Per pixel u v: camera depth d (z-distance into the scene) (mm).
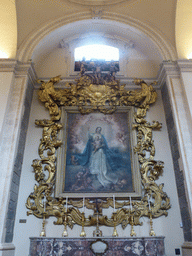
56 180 6992
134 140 7613
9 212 6031
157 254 5652
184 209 6352
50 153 7320
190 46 8000
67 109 8086
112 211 6730
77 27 9008
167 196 6898
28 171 7164
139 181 7016
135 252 5676
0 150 6281
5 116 6641
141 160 7289
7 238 5875
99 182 7113
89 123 8023
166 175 7195
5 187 5863
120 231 6500
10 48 7938
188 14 8094
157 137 7766
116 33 9305
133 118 7965
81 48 9398
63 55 9188
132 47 9367
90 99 8211
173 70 7711
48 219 6613
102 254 5633
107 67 8773
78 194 6871
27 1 8086
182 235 6461
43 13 8492
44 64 9023
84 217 6566
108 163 7391
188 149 6445
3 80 7164
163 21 8438
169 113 7598
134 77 8625
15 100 7066
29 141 7590
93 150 7586
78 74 8781
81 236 6098
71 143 7691
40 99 8023
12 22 8008
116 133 7879
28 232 6438
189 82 7262
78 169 7297
